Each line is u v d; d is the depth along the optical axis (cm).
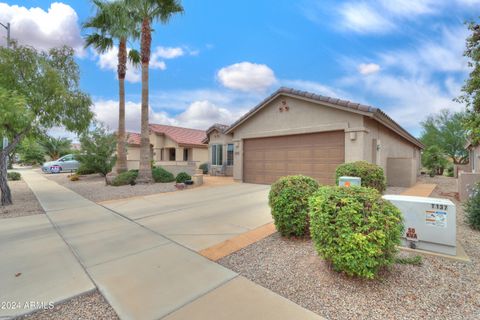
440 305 243
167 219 601
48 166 2172
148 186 1170
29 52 759
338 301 254
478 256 346
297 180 454
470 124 592
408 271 306
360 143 890
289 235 441
